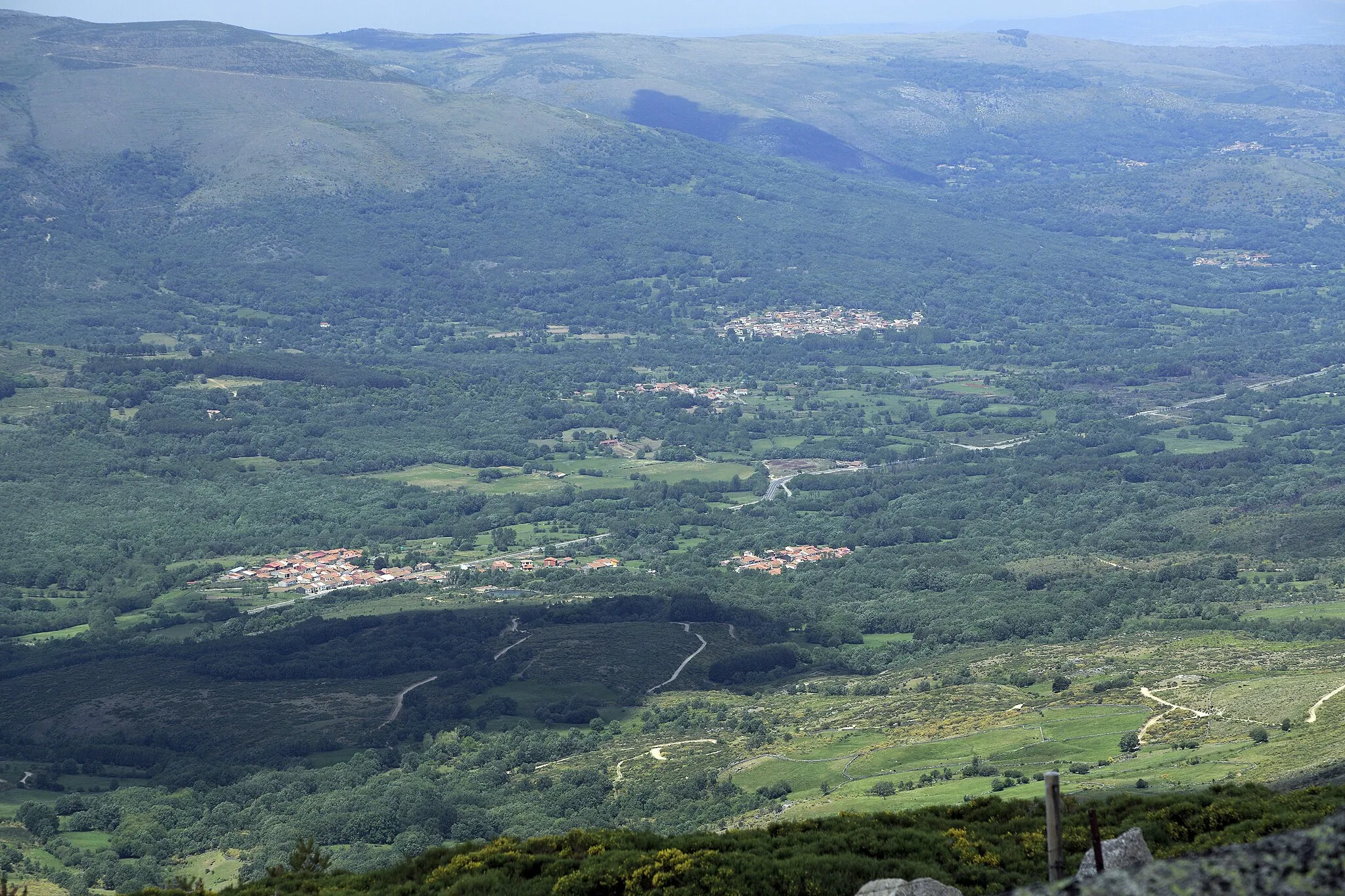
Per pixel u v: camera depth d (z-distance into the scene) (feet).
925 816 210.79
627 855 185.47
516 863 190.70
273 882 207.21
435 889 188.24
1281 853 81.82
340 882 203.51
